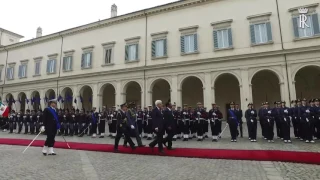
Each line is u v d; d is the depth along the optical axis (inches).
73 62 1239.5
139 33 1082.7
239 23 895.1
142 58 1057.5
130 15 1103.6
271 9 855.7
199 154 362.0
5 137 694.5
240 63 871.1
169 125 408.5
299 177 232.2
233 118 529.3
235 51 885.2
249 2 891.4
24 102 1504.7
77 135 735.7
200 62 924.0
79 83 1202.6
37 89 1338.6
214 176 240.5
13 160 331.0
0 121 994.1
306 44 792.9
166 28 1025.5
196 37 951.6
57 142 543.2
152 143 394.0
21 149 442.0
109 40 1156.5
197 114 563.2
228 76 1084.5
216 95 1122.0
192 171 262.1
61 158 347.9
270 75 1024.9
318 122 500.4
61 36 1304.1
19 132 856.3
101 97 1142.3
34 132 821.2
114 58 1127.0
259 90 1063.0
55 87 1273.4
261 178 230.7
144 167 285.4
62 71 1261.1
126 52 1093.1
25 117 840.9
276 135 609.6
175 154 366.6
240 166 282.5
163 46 1015.0
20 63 1441.9
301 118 499.5
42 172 261.3
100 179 233.8
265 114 518.0
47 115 384.8
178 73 970.1
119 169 275.9
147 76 1032.2
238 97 1081.4
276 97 1029.2
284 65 811.4
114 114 663.8
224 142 513.3
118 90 1091.3
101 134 679.1
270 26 844.0
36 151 415.5
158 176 243.1
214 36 922.7
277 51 816.3
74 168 281.4
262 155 341.7
